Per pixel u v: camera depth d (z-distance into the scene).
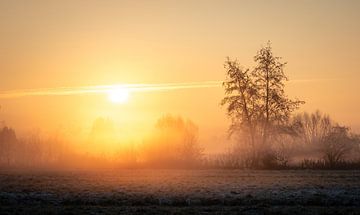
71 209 32.78
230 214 30.61
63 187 46.75
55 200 37.22
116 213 31.14
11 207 33.66
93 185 48.72
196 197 38.53
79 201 36.34
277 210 31.91
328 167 74.81
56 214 30.88
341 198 37.25
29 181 53.91
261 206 33.81
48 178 58.59
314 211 31.50
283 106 81.81
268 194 40.22
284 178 56.56
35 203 35.91
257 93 82.88
